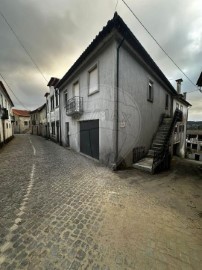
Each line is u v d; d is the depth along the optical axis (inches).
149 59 294.2
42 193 149.6
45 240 86.2
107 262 73.5
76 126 395.2
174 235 96.1
